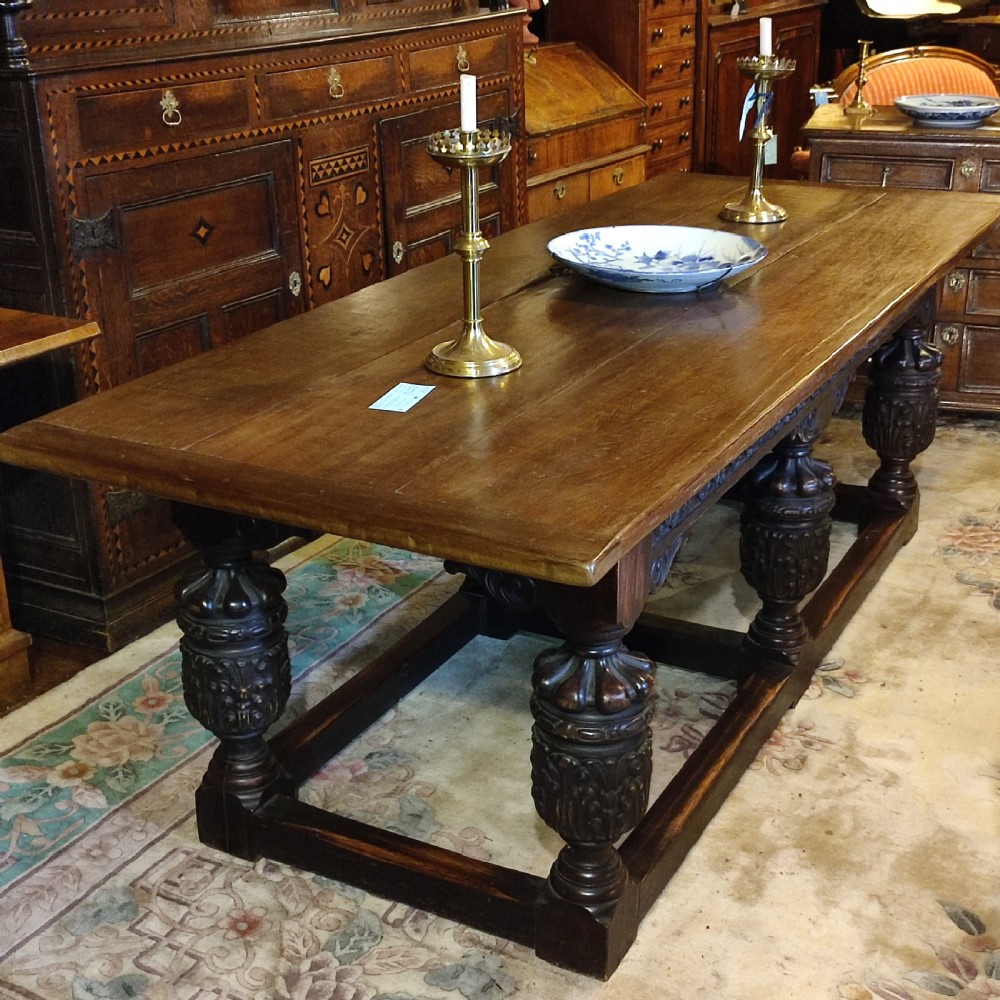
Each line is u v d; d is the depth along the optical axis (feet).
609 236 8.41
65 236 8.27
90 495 8.77
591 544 4.66
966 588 9.63
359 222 11.05
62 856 6.91
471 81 5.94
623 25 17.43
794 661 8.02
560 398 6.10
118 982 6.01
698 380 6.26
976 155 11.87
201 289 9.44
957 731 7.86
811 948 6.13
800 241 8.85
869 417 10.00
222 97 9.31
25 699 8.52
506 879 6.18
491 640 9.13
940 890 6.50
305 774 7.32
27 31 8.19
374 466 5.39
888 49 23.61
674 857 6.51
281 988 5.96
